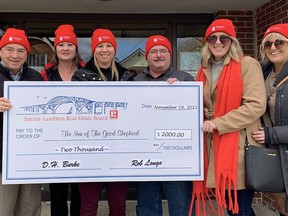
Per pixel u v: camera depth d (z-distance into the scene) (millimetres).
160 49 2881
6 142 2590
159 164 2711
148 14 5148
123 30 5250
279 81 2588
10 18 5020
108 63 2904
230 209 2547
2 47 2699
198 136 2721
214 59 2729
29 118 2615
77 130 2664
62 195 3395
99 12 5082
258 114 2488
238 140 2568
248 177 2502
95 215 2787
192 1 4605
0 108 2541
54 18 5062
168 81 2703
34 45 5125
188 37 5316
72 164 2658
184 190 2834
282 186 2502
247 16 5043
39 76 2953
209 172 2672
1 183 2678
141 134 2703
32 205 2879
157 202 2930
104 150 2686
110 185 2836
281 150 2510
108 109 2688
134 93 2697
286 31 2564
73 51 3164
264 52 2740
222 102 2586
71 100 2658
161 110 2713
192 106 2719
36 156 2625
